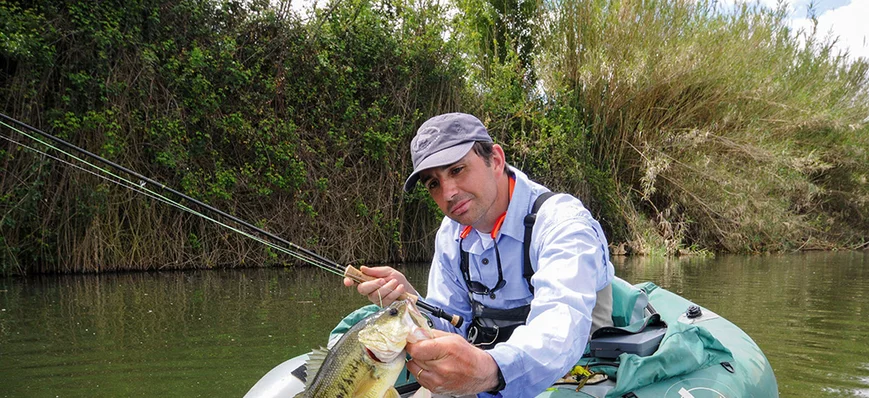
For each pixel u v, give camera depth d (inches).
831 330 207.5
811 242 638.5
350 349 65.9
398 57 456.8
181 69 382.3
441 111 477.4
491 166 90.7
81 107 350.0
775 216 571.2
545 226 87.9
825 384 151.0
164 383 150.1
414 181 91.6
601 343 105.2
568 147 523.8
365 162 440.8
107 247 357.7
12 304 249.9
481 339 103.6
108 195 355.9
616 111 561.9
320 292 287.4
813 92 630.5
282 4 421.1
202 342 187.3
